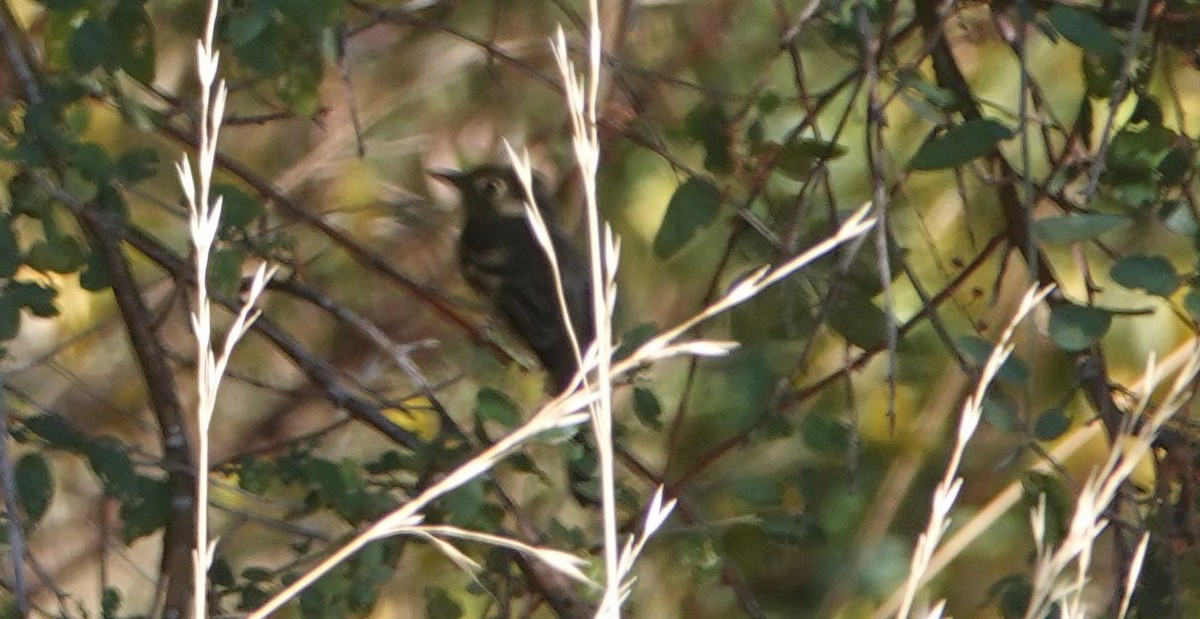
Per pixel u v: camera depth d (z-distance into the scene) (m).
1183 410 7.34
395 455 7.48
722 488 9.56
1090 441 12.50
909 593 4.29
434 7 10.57
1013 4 7.91
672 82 8.73
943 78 8.09
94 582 12.03
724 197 7.95
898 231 11.33
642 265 11.77
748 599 8.33
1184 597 7.18
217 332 12.09
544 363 9.96
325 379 8.02
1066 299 7.65
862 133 11.57
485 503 7.41
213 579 7.10
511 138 12.74
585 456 7.70
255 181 9.02
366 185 12.62
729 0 11.93
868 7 8.06
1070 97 11.98
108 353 12.19
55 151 6.74
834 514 8.27
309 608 6.88
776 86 11.23
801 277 7.96
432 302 9.56
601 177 11.73
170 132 8.17
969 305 9.59
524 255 10.49
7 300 6.63
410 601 11.39
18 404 8.55
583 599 7.64
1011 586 7.33
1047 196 7.77
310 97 7.39
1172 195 8.32
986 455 12.58
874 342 7.87
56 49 7.04
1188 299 6.52
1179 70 9.44
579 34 12.17
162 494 6.98
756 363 8.53
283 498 10.63
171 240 10.95
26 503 6.79
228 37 6.59
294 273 8.34
